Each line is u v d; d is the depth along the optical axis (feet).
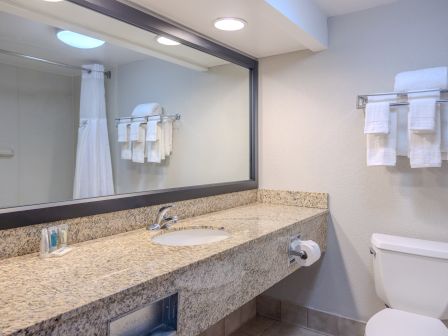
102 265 3.55
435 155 5.58
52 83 4.55
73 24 4.76
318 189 7.33
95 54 5.11
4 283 3.06
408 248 5.68
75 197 4.79
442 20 5.94
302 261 5.74
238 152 7.88
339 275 7.16
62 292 2.86
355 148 6.87
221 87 7.44
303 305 7.63
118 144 5.49
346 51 6.89
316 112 7.30
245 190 7.75
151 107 6.08
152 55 6.07
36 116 4.37
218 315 4.05
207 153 7.23
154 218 5.52
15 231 3.83
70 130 4.78
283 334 7.36
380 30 6.51
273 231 5.16
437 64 6.00
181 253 3.98
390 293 5.87
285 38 6.75
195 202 6.38
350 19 6.82
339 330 7.19
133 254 3.93
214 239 5.35
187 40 6.17
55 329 2.45
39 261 3.67
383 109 5.92
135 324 3.14
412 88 5.70
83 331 2.64
